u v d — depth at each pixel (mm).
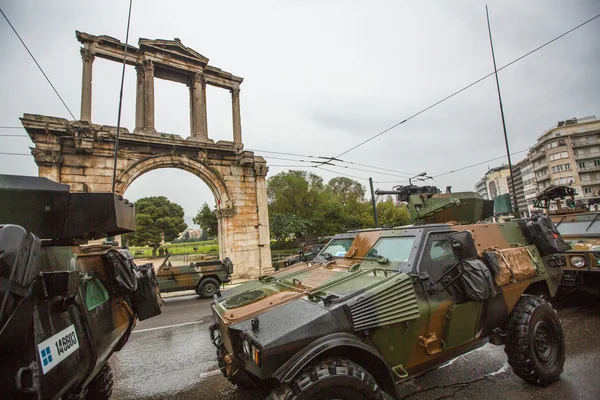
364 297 2992
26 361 1702
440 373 4406
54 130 12531
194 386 4594
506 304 4000
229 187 17375
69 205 2609
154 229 36188
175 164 15828
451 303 3506
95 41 14648
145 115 15492
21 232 1752
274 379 2695
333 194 42812
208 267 12750
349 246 5141
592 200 12938
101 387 3768
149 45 15914
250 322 2967
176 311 10094
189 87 18703
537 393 3721
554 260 5094
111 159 13969
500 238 4578
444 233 3945
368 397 2555
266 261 17797
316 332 2678
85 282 2965
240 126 18594
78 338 2396
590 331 5535
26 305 1759
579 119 52250
